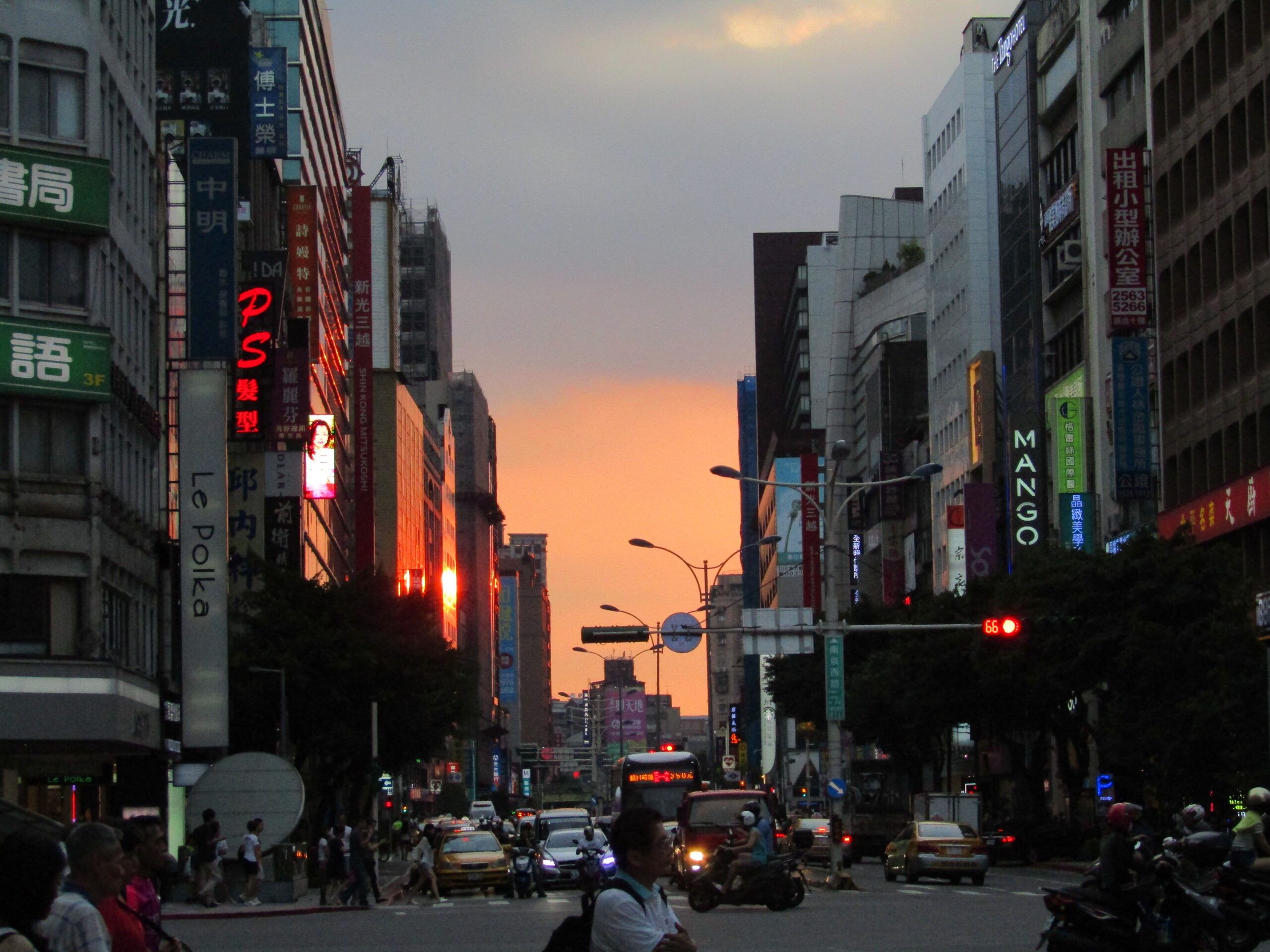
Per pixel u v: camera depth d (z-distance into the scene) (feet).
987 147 404.77
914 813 268.62
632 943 29.40
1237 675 172.96
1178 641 188.34
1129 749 189.88
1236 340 229.25
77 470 168.35
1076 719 233.55
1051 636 207.41
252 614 265.54
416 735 258.78
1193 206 244.42
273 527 304.91
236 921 135.85
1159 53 257.34
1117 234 260.42
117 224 179.83
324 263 399.85
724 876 129.29
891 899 141.08
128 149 187.93
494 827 284.20
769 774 620.90
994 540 346.54
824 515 175.52
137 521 187.21
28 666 159.22
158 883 153.38
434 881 173.88
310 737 249.96
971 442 375.45
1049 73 335.26
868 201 575.38
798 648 175.52
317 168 403.75
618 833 30.25
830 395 568.82
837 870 163.63
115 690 163.73
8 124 165.99
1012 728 261.65
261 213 340.18
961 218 410.11
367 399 476.95
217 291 213.87
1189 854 73.00
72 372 166.09
